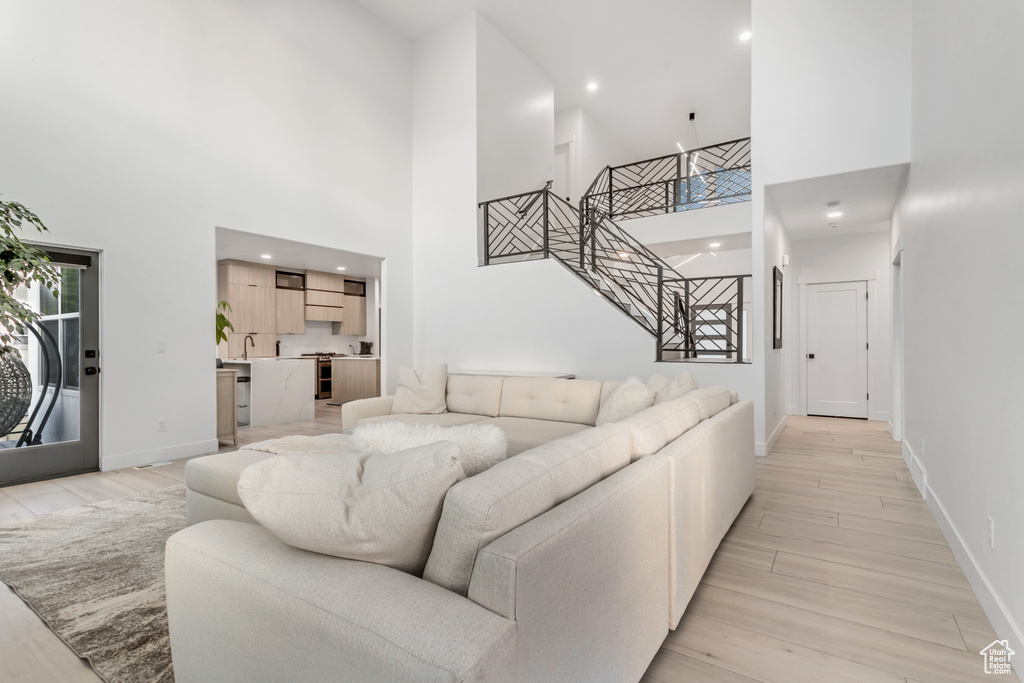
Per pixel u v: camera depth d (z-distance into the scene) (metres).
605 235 7.01
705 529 2.12
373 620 0.86
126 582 2.10
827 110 4.22
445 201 6.28
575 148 8.52
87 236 3.82
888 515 2.96
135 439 4.10
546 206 5.71
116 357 4.00
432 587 0.96
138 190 4.11
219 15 4.66
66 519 2.85
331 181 5.61
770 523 2.84
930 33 3.07
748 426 3.13
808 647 1.69
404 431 1.55
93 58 3.86
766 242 4.62
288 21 5.22
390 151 6.30
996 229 1.85
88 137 3.83
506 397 4.21
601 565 1.22
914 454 3.72
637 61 7.10
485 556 0.93
